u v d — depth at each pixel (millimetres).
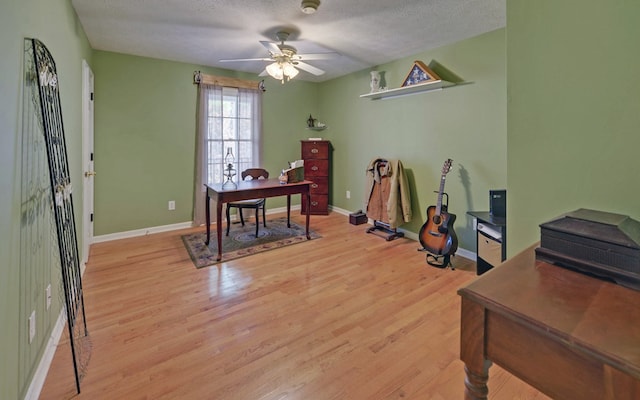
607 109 1043
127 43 3361
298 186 3609
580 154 1114
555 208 1192
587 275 842
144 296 2357
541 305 702
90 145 3311
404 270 2887
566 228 902
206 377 1541
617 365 532
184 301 2291
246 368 1607
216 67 4383
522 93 1252
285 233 4023
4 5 1150
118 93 3709
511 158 1308
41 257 1568
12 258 1205
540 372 648
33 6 1471
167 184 4145
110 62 3633
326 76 4969
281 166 5191
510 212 1330
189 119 4246
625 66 999
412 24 2793
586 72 1081
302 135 5395
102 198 3682
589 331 605
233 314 2121
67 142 2199
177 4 2447
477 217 2723
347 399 1414
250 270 2861
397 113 3988
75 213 2465
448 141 3381
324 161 5070
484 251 2684
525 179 1271
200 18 2705
